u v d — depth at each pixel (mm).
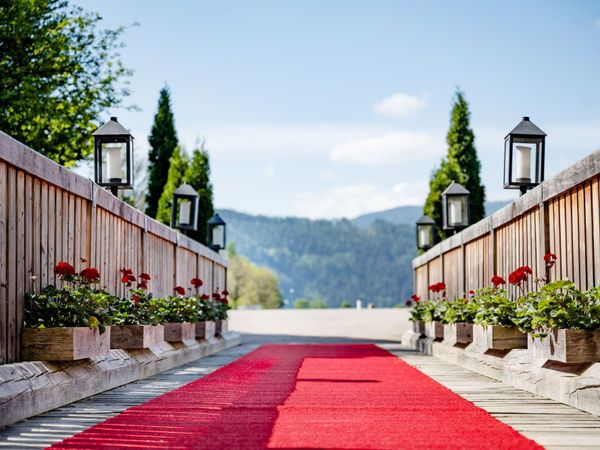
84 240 7387
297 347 13602
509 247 8633
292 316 23828
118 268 8695
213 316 12906
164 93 20000
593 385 5242
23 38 14414
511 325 7523
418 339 12938
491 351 8008
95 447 4023
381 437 4242
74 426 4723
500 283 8422
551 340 5844
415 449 3920
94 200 7578
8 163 5512
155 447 4008
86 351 5992
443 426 4613
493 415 5188
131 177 8883
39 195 6168
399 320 21719
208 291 15180
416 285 16234
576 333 5527
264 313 25594
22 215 5797
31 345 5676
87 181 7348
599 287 5730
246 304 67500
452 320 9727
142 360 7867
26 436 4391
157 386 7051
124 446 4043
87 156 16969
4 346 5387
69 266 6148
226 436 4297
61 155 16547
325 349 12961
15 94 14055
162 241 11094
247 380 7465
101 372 6504
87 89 16562
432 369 8945
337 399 5926
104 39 16641
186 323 10164
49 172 6273
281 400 5871
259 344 14906
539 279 6898
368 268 180000
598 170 5879
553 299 5762
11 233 5566
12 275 5574
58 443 4137
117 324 7613
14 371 5043
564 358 5539
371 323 20922
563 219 6840
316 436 4277
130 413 5188
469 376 8086
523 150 8539
